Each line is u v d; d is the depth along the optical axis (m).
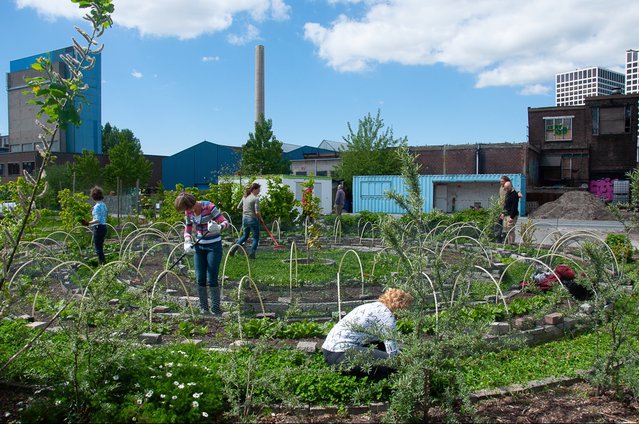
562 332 6.18
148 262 11.40
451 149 37.94
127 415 3.46
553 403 4.17
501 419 3.87
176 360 4.34
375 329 3.82
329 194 31.16
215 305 6.93
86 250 12.74
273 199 18.59
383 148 38.44
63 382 3.96
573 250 12.67
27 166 47.25
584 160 38.66
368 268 10.32
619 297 4.48
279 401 4.11
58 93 3.59
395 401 3.64
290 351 4.96
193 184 53.00
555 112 39.47
